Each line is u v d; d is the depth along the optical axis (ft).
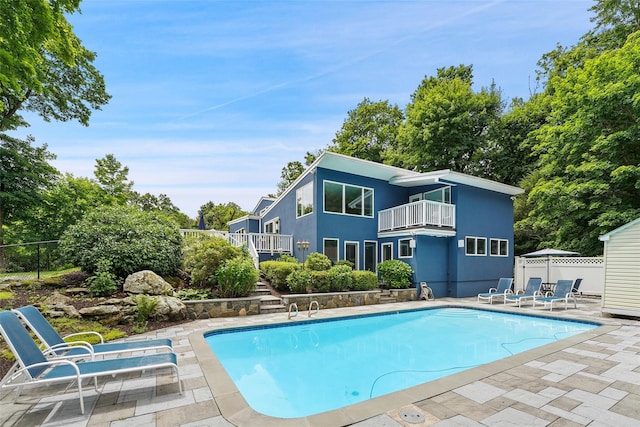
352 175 49.14
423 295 43.04
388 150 90.84
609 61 46.73
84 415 10.66
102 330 22.27
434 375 17.84
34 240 56.90
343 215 47.85
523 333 26.96
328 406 13.94
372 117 99.60
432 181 48.85
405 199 54.80
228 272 31.63
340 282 38.24
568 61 66.69
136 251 29.73
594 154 50.06
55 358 13.14
